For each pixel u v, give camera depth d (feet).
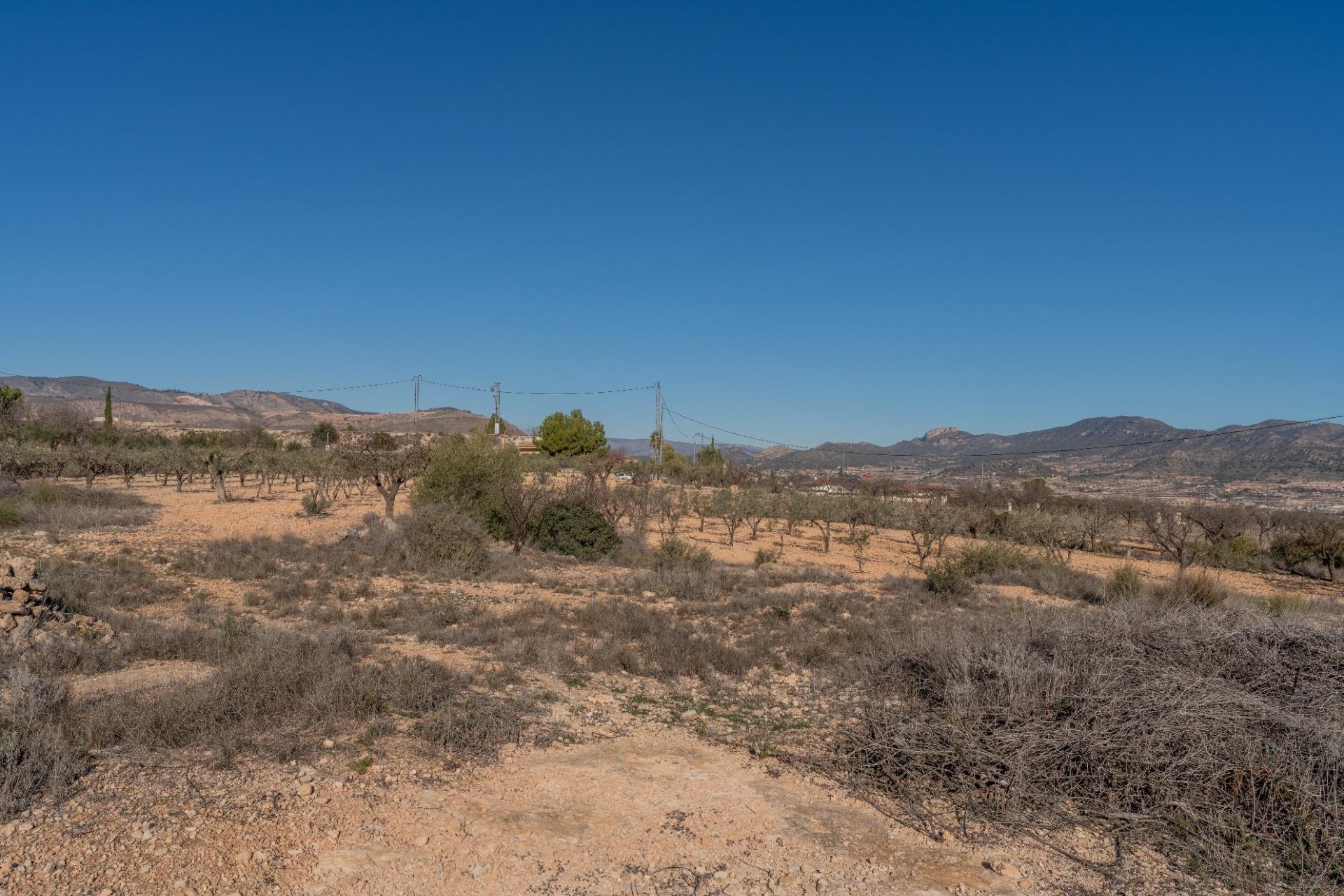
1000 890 16.15
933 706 26.61
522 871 16.12
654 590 56.95
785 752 24.20
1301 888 16.21
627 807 19.54
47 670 26.32
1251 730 20.51
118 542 63.16
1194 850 17.76
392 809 18.48
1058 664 24.70
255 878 15.11
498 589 53.83
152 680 26.81
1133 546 135.85
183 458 147.13
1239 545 112.98
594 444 247.70
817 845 17.94
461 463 84.53
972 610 54.85
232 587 48.67
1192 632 26.78
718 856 17.24
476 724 24.26
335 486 141.79
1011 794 20.07
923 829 18.85
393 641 36.17
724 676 33.55
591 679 31.73
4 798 16.72
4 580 31.42
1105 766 20.33
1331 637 25.79
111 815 17.01
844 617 48.98
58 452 137.18
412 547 64.03
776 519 131.85
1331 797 18.20
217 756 20.67
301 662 28.12
